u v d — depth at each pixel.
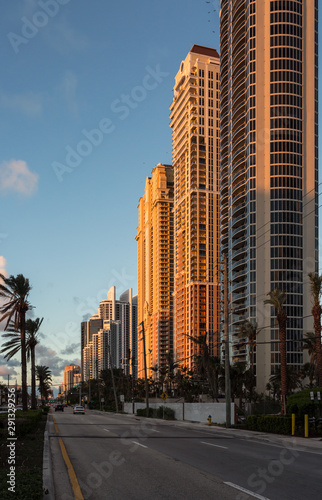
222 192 148.38
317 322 43.00
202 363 72.44
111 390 134.88
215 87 198.62
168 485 11.02
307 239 126.38
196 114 196.00
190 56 197.75
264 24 133.88
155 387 151.38
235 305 129.62
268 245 124.75
